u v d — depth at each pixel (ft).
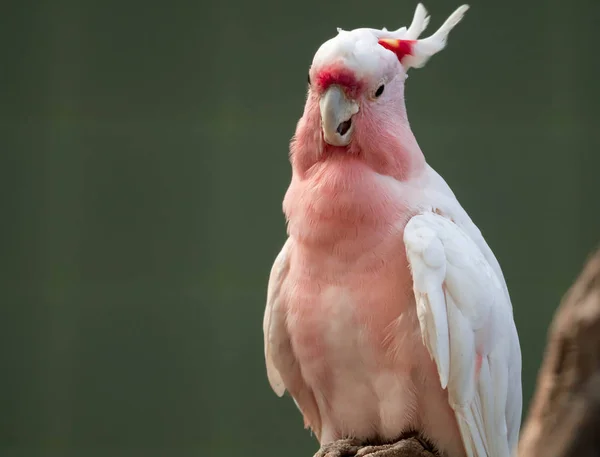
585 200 38.01
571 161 38.06
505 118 38.19
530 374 37.50
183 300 38.24
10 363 38.17
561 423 10.94
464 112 38.24
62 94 38.52
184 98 38.47
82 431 38.11
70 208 38.45
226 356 38.14
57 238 38.42
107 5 38.50
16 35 38.50
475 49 38.24
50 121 38.45
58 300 38.32
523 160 38.19
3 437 37.96
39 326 38.27
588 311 10.77
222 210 38.37
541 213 38.09
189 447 37.93
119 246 38.47
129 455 37.93
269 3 38.37
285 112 38.42
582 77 38.06
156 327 38.22
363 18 38.04
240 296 38.22
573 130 38.04
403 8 37.93
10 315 38.22
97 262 38.47
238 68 38.45
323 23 38.27
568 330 10.90
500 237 38.17
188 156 38.47
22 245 38.40
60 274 38.40
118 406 38.17
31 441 37.99
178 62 38.50
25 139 38.42
